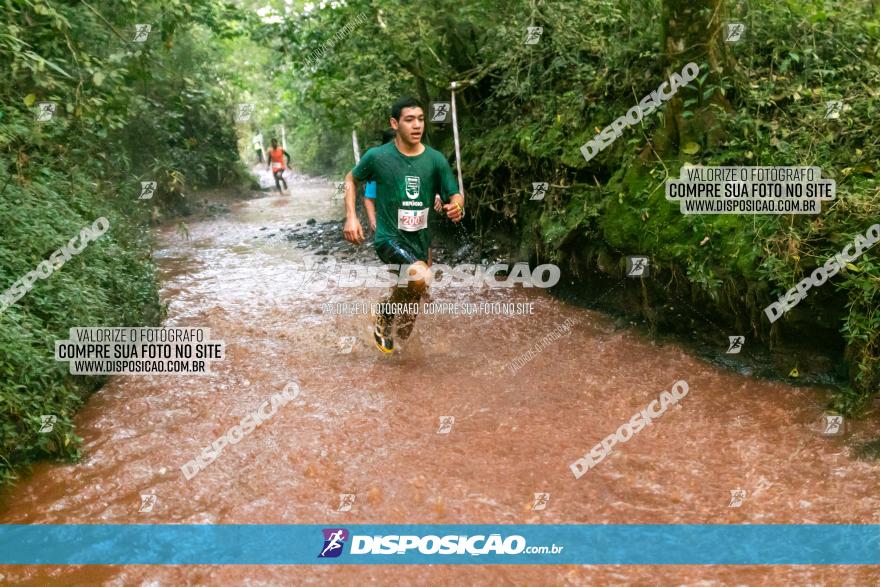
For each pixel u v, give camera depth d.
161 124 12.15
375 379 5.18
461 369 5.33
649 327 5.73
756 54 5.95
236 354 5.78
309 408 4.71
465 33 9.09
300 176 26.91
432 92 9.78
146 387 5.09
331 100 9.81
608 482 3.72
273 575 3.04
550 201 6.99
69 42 5.25
